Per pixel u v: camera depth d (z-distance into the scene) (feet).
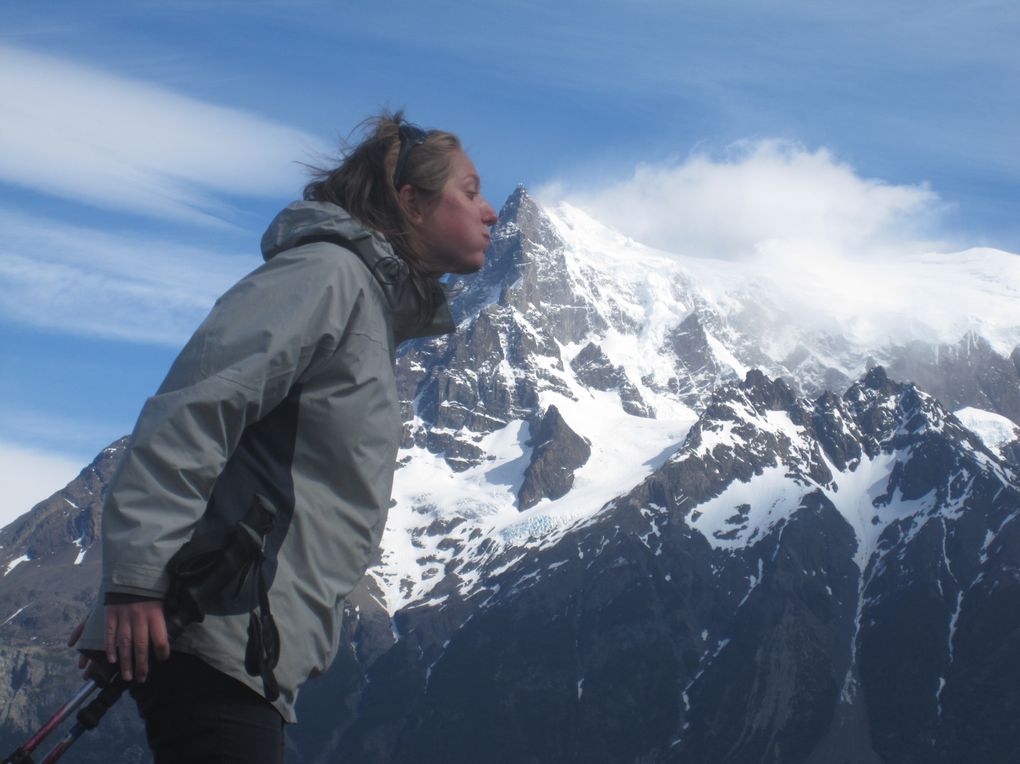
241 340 9.53
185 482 9.25
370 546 10.02
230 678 9.43
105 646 9.20
